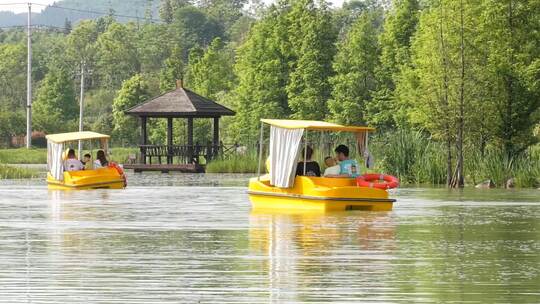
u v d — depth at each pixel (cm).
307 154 5694
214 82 18375
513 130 9162
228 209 5694
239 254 3697
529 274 3253
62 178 8031
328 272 3291
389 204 5497
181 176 10862
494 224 4819
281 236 4262
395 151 9125
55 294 2939
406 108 11169
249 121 14400
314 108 13400
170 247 3903
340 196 5412
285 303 2816
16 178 10456
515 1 9162
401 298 2875
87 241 4103
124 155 16862
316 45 13425
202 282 3116
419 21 11144
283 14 14300
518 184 8319
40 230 4547
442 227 4653
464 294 2927
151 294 2936
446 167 8919
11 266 3419
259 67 14100
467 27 9069
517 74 9025
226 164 12000
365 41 12719
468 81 8894
